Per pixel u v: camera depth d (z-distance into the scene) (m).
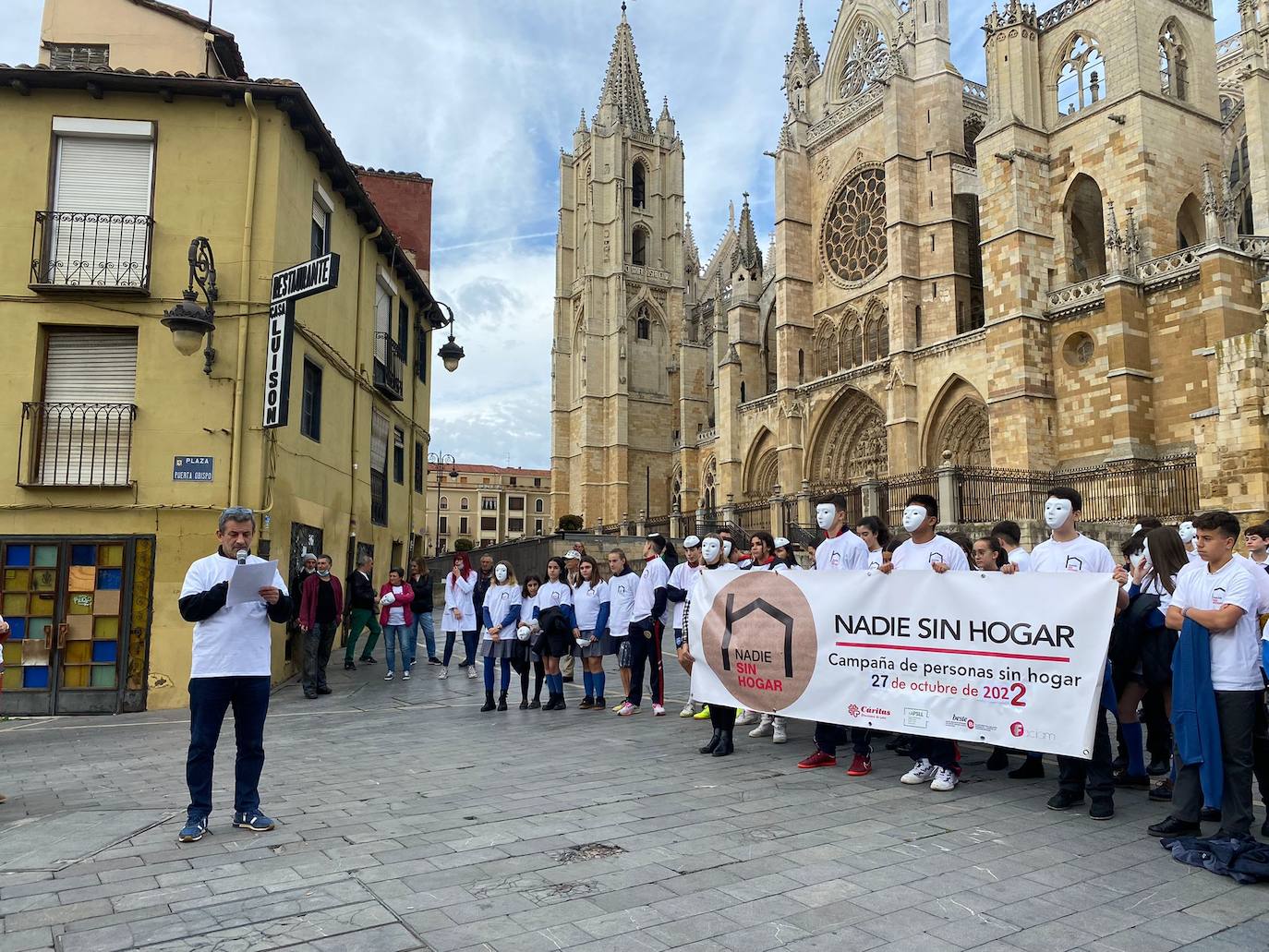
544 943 4.69
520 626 13.41
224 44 19.88
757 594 9.73
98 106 15.55
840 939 4.77
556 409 77.94
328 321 18.81
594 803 7.68
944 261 43.88
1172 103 35.72
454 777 8.76
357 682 16.95
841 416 48.97
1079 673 7.49
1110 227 33.34
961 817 7.32
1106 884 5.69
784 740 10.91
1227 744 6.32
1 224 15.20
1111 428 33.31
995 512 29.28
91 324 15.08
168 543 14.65
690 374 71.06
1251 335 21.89
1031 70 38.88
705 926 4.93
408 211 32.09
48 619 14.30
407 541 27.14
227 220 15.58
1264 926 5.00
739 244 62.34
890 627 8.73
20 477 14.62
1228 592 6.37
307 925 4.91
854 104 50.44
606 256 75.75
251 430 15.16
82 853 6.26
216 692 6.74
